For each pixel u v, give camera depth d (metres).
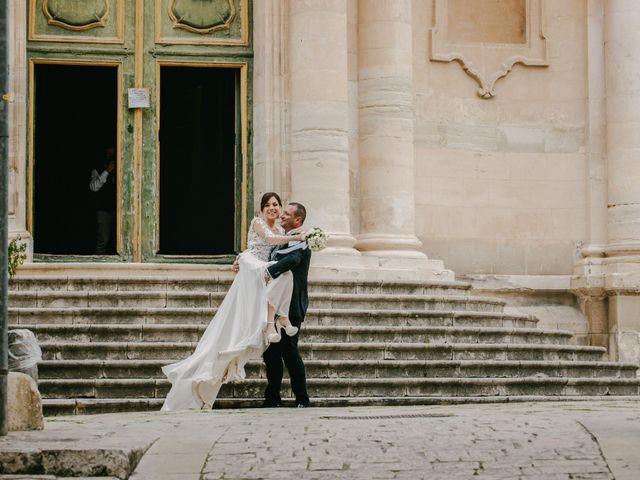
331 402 15.02
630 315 21.83
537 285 22.38
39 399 10.69
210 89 25.39
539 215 22.67
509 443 9.84
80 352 15.88
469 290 19.95
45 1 20.81
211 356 14.38
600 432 10.26
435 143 22.34
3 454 9.02
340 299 18.09
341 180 20.27
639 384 17.19
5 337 9.91
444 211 22.28
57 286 17.88
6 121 10.04
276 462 9.30
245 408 14.53
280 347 14.41
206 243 25.47
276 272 14.21
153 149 20.95
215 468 9.17
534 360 17.59
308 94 20.30
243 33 21.16
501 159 22.62
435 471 9.00
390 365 16.23
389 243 20.55
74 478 8.99
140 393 14.97
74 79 26.06
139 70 20.94
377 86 20.94
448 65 22.52
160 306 17.52
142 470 9.18
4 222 9.97
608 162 22.58
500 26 22.83
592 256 22.41
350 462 9.26
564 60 22.91
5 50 10.08
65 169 26.02
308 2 20.42
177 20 21.08
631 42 22.45
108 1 21.03
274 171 20.56
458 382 16.03
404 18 21.14
